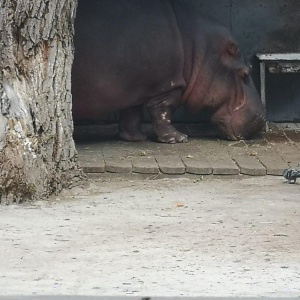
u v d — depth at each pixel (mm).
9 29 27969
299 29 40906
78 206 27578
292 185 30453
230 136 36812
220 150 34969
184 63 35875
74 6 29203
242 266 21266
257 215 26312
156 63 34969
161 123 36219
